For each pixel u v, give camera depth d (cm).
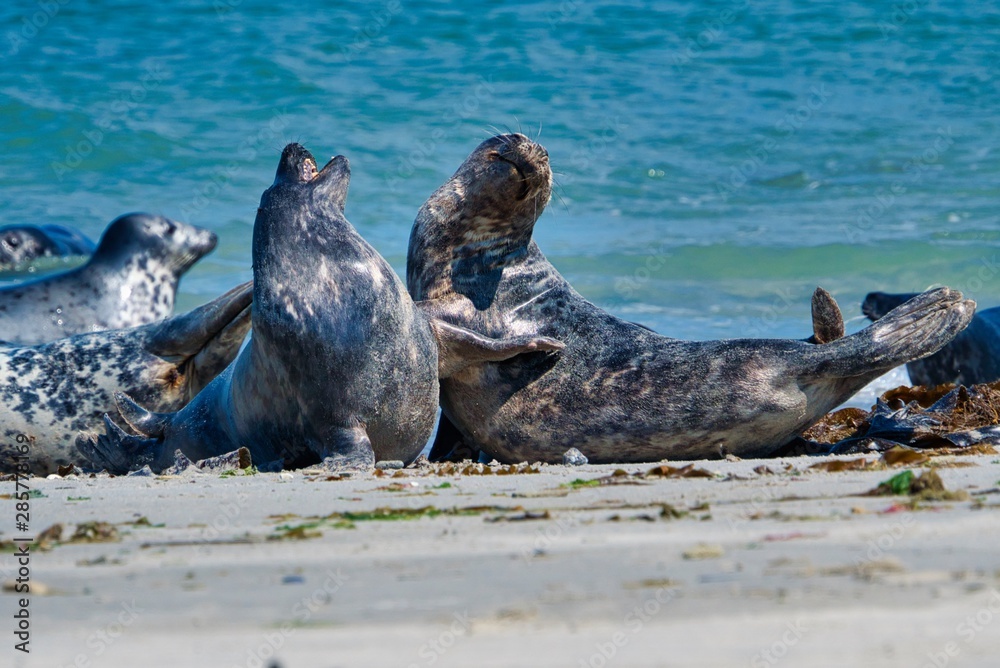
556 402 3256
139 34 11225
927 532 1480
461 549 1497
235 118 9562
